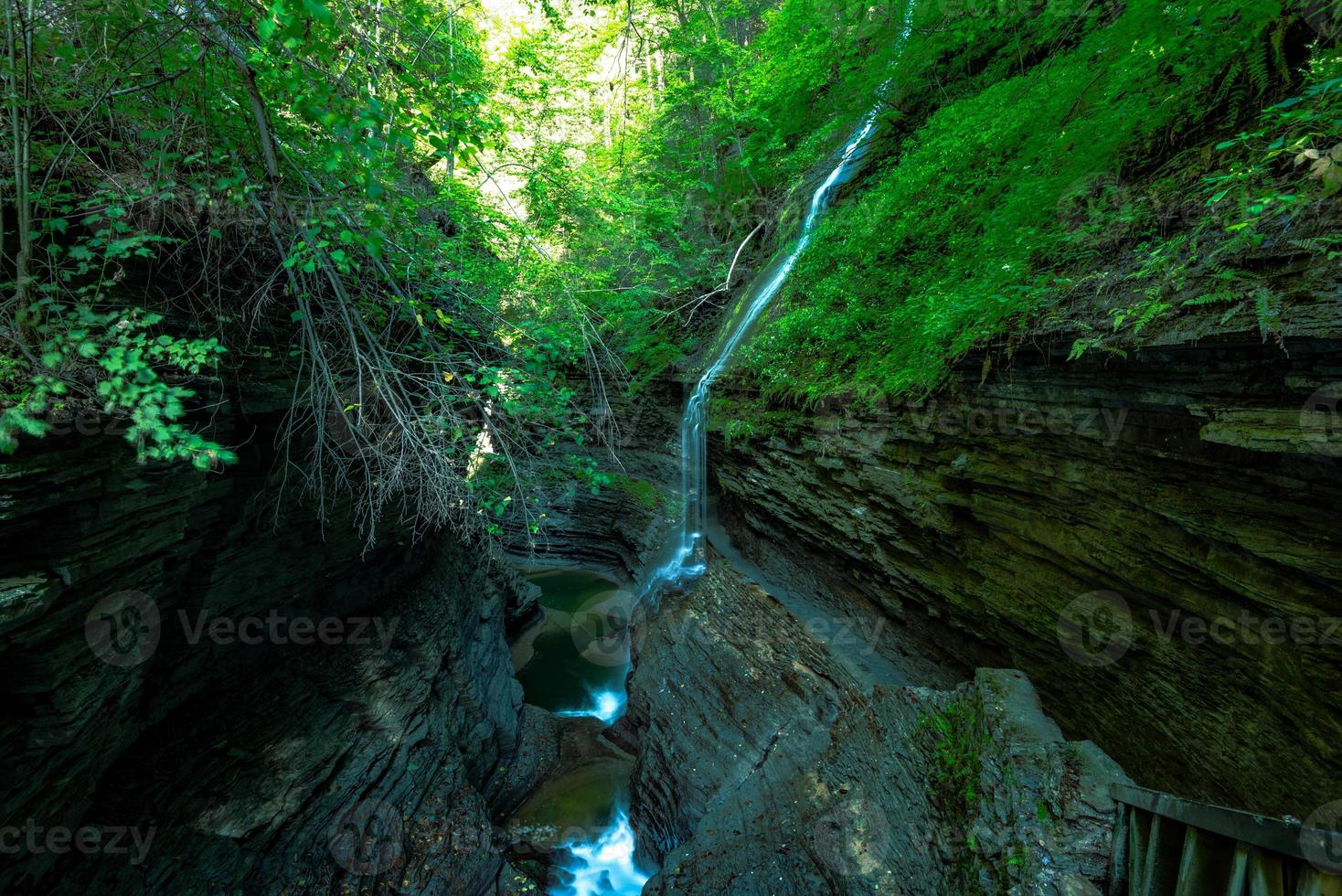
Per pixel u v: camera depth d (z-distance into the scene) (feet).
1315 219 8.54
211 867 14.51
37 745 10.98
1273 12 10.19
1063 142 16.03
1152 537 11.73
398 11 13.37
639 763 29.17
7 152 10.54
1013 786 10.88
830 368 26.04
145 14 10.61
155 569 13.92
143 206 12.15
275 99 12.53
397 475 15.78
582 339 19.69
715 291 44.60
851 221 29.17
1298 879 6.25
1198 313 9.92
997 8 22.65
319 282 14.42
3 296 10.12
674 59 46.16
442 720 24.62
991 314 15.42
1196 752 10.90
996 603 16.31
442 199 20.15
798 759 20.52
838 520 24.36
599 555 57.72
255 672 18.88
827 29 31.76
